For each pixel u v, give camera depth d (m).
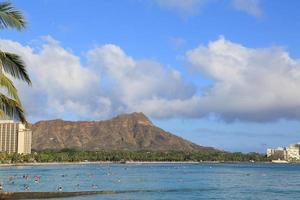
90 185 144.50
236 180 183.88
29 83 30.11
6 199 65.19
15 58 29.45
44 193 70.75
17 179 178.38
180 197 97.56
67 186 138.50
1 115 29.33
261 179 193.62
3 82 28.36
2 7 28.36
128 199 82.94
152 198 90.25
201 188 129.38
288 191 121.94
